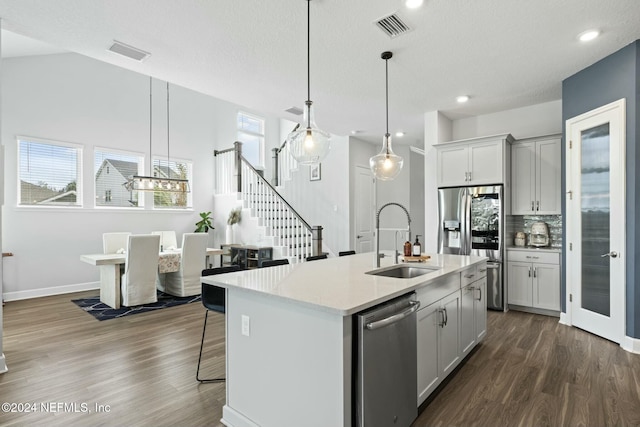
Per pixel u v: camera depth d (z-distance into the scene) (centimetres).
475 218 447
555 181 425
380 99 435
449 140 520
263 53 311
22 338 336
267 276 229
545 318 402
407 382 189
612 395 225
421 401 205
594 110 332
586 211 348
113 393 231
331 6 240
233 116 805
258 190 666
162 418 204
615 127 311
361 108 473
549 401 219
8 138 491
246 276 229
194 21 258
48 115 526
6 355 293
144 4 235
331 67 341
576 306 363
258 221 646
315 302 158
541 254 416
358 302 158
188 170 714
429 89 400
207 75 361
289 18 255
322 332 159
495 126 488
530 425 194
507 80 375
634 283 296
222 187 745
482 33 278
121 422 199
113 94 600
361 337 156
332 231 679
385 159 342
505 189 430
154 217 651
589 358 284
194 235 514
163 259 491
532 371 262
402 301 187
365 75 360
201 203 732
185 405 217
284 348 175
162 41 288
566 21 261
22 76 503
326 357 157
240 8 241
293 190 757
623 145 303
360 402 156
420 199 729
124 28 267
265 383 184
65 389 236
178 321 393
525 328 365
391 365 175
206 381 248
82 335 345
